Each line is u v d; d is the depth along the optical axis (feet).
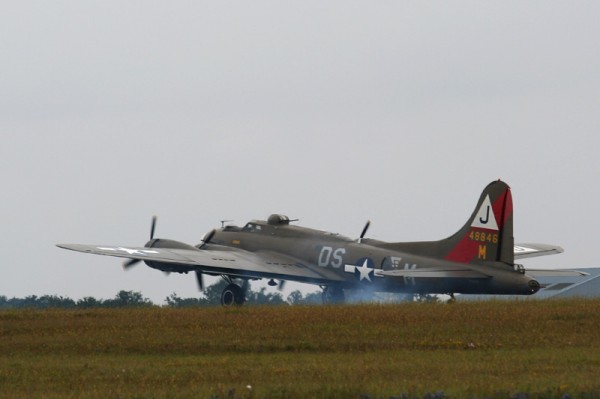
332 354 300.20
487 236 477.36
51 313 419.33
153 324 369.30
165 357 298.76
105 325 368.27
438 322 362.12
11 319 396.37
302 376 253.03
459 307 410.52
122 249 515.50
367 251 519.19
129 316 401.49
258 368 269.03
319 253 539.29
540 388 227.40
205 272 524.93
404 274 476.54
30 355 306.76
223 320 377.71
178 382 248.73
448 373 254.47
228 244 579.48
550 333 335.26
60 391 238.68
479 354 293.02
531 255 592.19
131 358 296.51
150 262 533.14
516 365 267.80
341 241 535.19
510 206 472.44
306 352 306.55
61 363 285.43
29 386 247.29
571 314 371.56
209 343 318.86
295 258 549.95
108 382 250.78
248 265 526.57
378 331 342.23
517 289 465.47
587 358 278.46
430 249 499.10
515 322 358.43
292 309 418.51
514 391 223.51
